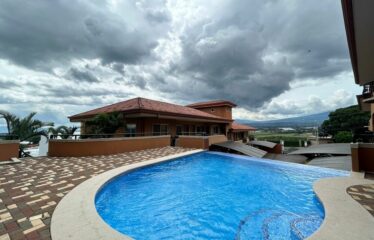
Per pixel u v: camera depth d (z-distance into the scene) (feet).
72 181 22.13
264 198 23.80
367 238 10.91
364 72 29.78
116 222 17.89
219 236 15.69
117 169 28.14
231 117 112.27
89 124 50.08
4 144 32.94
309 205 21.27
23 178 23.21
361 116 121.70
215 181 30.89
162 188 27.27
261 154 59.88
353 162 27.45
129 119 63.87
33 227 12.04
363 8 14.44
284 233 15.83
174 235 15.87
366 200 16.62
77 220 12.79
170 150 52.42
